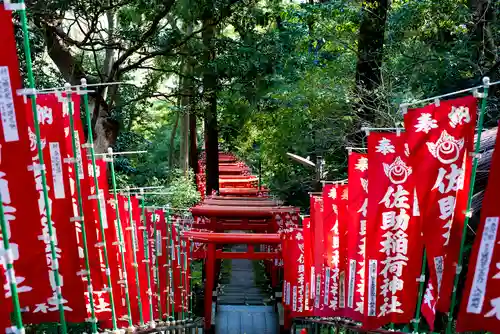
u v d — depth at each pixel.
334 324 9.50
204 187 30.50
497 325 4.99
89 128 6.84
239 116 22.78
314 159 19.69
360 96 13.84
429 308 6.12
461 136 5.90
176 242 12.64
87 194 7.00
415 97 13.09
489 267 5.01
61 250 6.23
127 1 14.34
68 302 6.24
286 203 21.19
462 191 5.95
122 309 8.45
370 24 14.21
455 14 13.04
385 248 6.70
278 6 16.78
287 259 12.35
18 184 5.22
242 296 17.97
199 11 15.45
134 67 16.02
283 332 14.91
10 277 5.04
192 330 13.59
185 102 23.50
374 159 6.74
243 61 15.95
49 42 14.59
